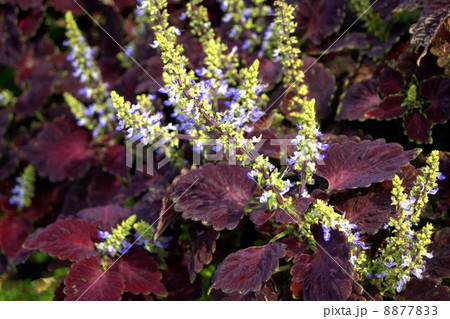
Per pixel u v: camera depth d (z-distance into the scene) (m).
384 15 0.66
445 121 0.58
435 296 0.49
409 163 0.56
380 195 0.52
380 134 0.66
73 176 0.77
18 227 0.81
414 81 0.61
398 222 0.47
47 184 0.83
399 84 0.62
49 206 0.83
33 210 0.82
